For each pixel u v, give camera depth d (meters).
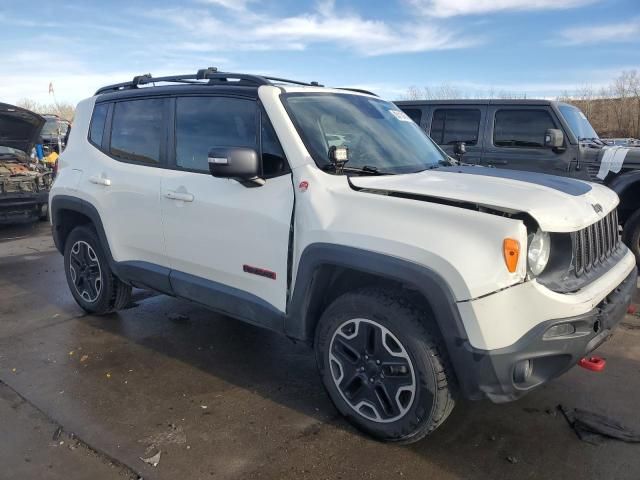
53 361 4.00
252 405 3.37
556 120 6.93
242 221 3.34
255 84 3.51
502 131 7.29
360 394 2.98
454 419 3.20
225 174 3.07
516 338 2.49
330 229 2.88
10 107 9.09
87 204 4.48
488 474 2.70
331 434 3.05
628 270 3.17
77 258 4.88
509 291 2.45
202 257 3.65
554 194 2.84
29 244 8.30
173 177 3.82
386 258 2.67
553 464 2.78
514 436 3.03
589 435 3.02
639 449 2.90
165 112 3.98
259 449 2.91
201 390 3.56
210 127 3.65
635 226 6.16
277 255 3.19
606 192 3.36
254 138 3.38
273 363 3.97
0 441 2.98
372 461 2.81
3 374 3.79
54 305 5.25
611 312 2.78
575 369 3.83
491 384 2.55
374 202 2.81
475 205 2.60
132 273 4.25
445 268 2.52
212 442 2.97
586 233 2.84
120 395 3.49
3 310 5.11
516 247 2.42
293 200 3.11
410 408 2.77
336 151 3.01
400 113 4.23
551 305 2.50
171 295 4.05
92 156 4.55
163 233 3.89
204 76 3.84
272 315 3.27
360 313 2.88
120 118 4.38
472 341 2.52
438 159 3.84
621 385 3.60
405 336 2.72
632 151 6.37
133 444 2.95
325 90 3.73
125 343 4.32
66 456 2.85
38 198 9.38
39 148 13.36
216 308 3.66
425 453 2.88
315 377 3.75
